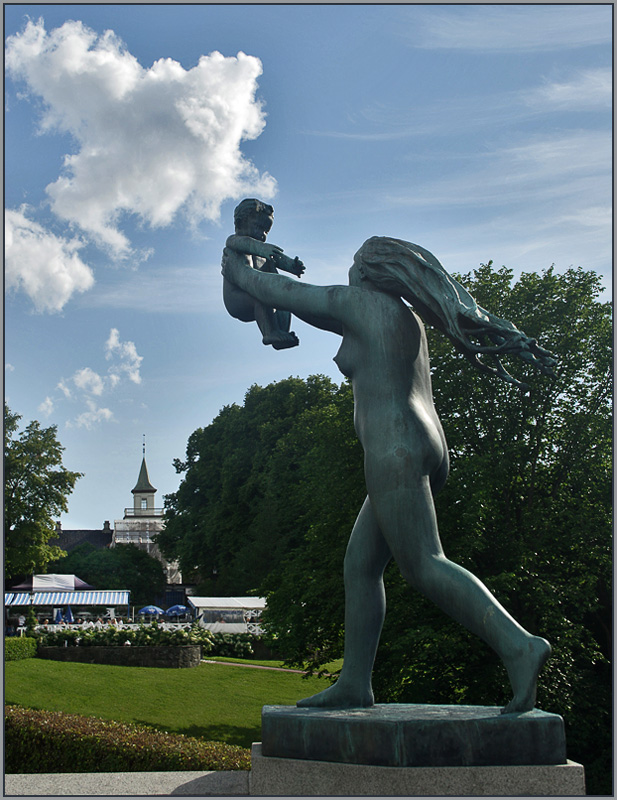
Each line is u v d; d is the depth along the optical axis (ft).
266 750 14.21
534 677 13.39
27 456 130.82
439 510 52.85
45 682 73.46
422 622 50.47
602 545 56.13
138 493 396.78
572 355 60.59
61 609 143.74
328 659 60.90
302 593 60.70
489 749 12.92
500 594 50.29
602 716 50.96
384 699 50.85
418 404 15.25
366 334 15.58
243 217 18.97
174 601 216.95
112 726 34.50
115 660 92.63
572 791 12.68
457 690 51.93
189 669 92.07
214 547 153.99
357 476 57.98
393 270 15.90
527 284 63.87
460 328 15.51
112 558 209.97
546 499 58.59
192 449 179.83
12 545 129.90
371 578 15.84
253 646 118.42
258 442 149.89
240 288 18.44
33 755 32.60
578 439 59.41
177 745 30.37
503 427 59.88
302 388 145.79
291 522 132.67
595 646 53.93
